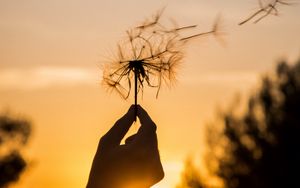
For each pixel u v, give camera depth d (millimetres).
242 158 21547
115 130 2332
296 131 21328
